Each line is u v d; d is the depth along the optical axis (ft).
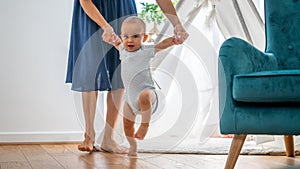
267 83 4.92
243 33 8.28
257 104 5.09
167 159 6.38
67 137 9.61
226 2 8.25
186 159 6.40
